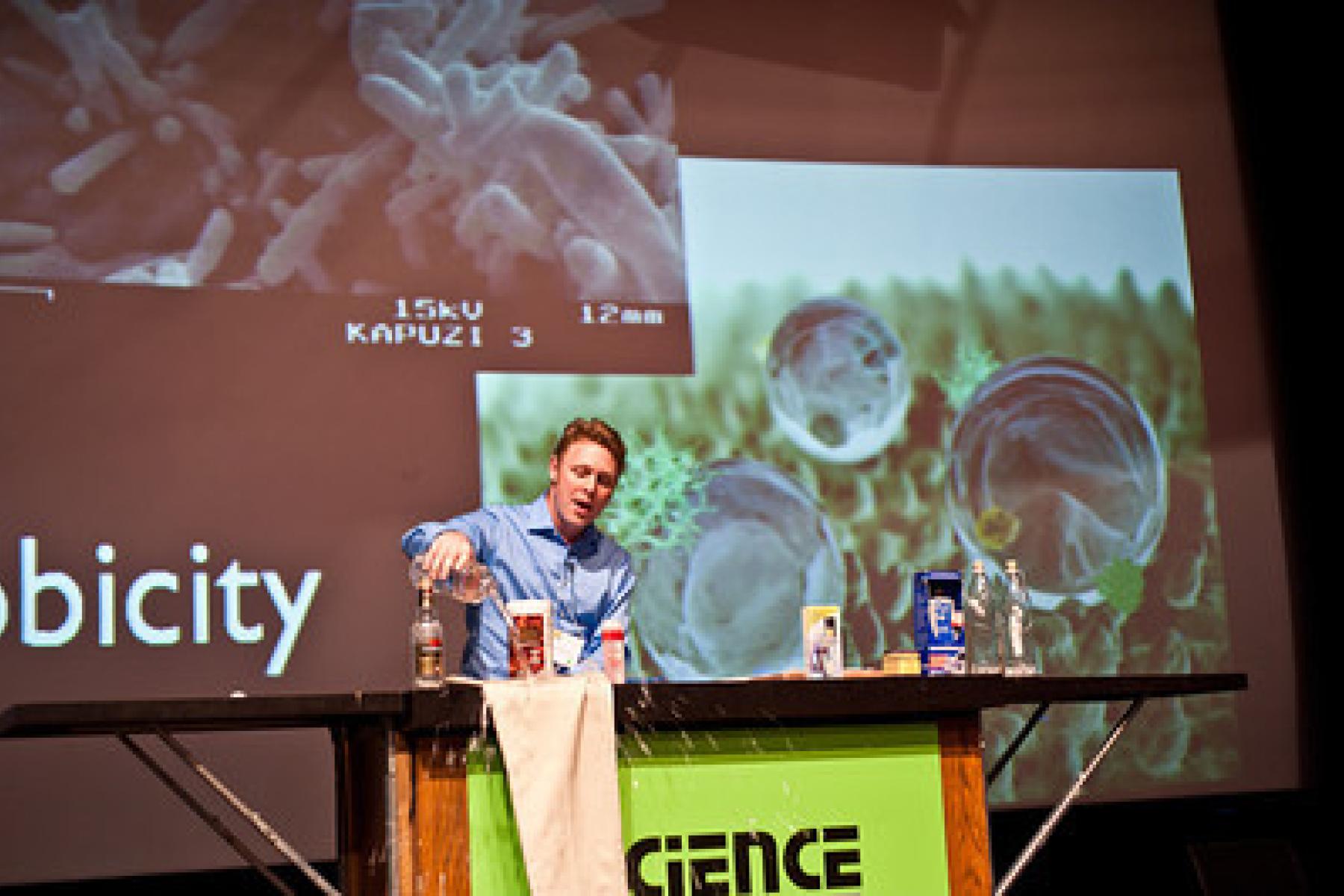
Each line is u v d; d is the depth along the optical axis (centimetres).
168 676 499
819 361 580
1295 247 634
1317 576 616
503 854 306
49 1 513
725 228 578
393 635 524
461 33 558
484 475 539
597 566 432
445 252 545
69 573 493
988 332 600
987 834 340
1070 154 620
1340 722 607
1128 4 636
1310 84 642
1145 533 603
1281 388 624
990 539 588
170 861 492
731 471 565
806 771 329
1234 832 600
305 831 506
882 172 598
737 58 589
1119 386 609
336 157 538
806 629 363
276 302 525
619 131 571
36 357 498
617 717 313
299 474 520
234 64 531
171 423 509
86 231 508
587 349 556
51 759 484
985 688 334
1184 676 351
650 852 316
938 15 615
